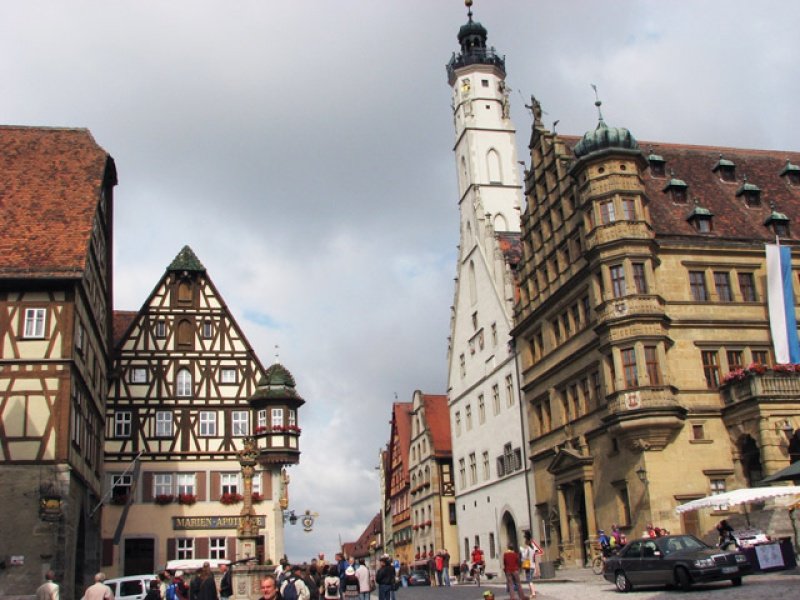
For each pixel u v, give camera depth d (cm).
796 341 3662
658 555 2298
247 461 3497
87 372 3447
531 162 4678
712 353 3631
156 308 5228
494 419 5156
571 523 4009
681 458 3412
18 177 3488
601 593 2444
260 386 5184
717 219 3941
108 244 4241
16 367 2938
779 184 4372
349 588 2369
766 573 2502
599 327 3584
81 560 3328
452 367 6069
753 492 2597
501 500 4981
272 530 4981
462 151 6294
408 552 7519
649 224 3678
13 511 2805
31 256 3069
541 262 4481
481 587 3503
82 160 3653
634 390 3425
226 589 2330
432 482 6588
